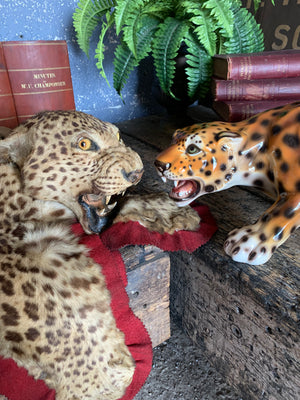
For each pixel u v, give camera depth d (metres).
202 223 0.72
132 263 0.68
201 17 1.04
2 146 0.56
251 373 0.70
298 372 0.57
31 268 0.53
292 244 0.67
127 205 0.70
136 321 0.62
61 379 0.53
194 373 0.82
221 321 0.73
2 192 0.57
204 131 0.62
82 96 1.39
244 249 0.59
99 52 1.14
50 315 0.52
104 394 0.57
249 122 0.65
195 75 1.12
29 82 1.00
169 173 0.61
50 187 0.57
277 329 0.58
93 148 0.57
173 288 0.88
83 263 0.57
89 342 0.54
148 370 0.64
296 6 1.20
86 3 1.08
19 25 1.14
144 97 1.54
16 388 0.51
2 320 0.51
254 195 0.86
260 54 1.01
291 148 0.58
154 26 1.15
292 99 0.98
